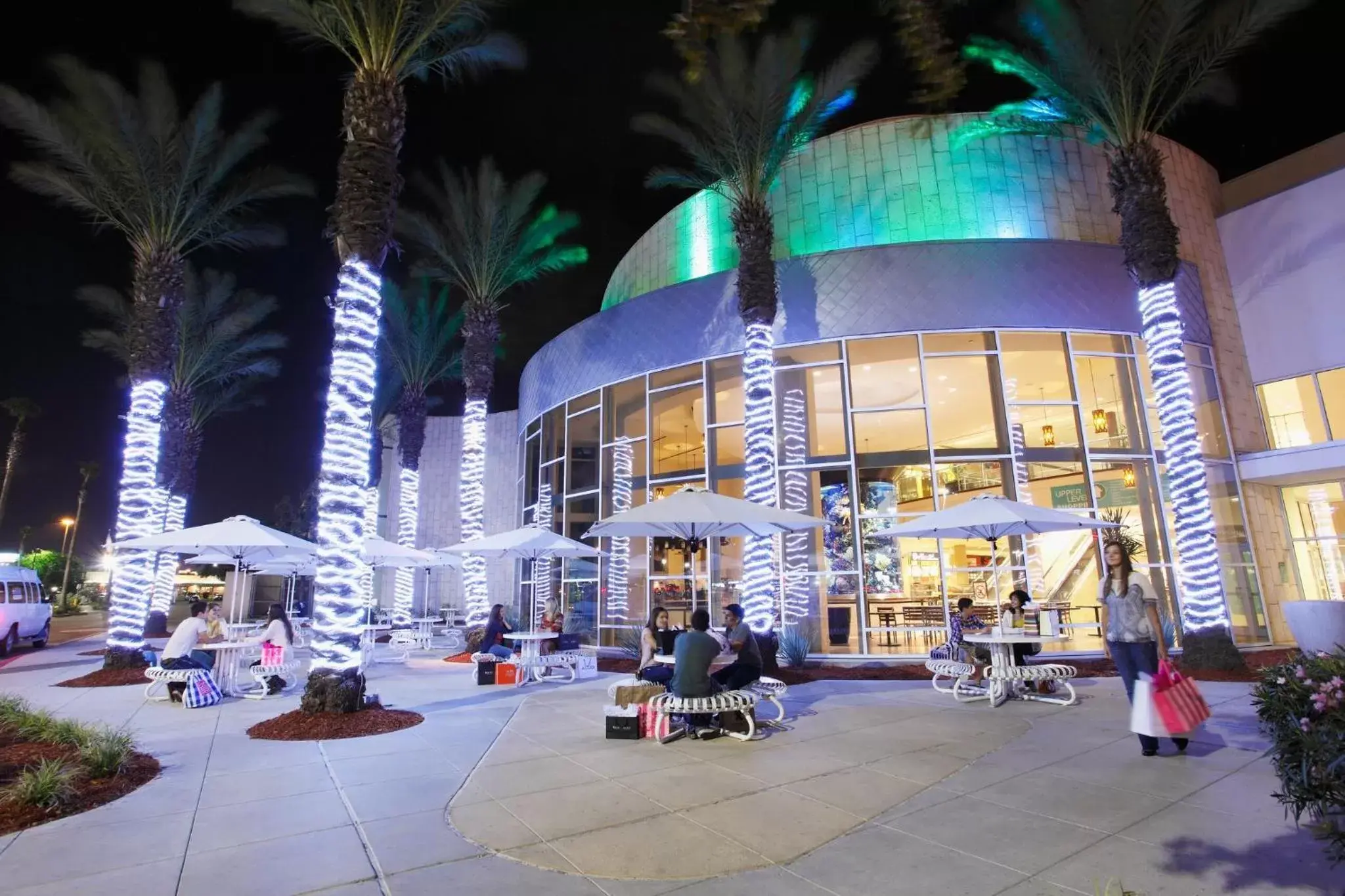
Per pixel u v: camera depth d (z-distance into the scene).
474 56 12.13
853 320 16.02
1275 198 17.50
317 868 4.34
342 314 10.06
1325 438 16.25
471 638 17.59
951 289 15.80
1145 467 15.60
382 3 10.57
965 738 7.71
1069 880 4.06
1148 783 5.85
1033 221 17.27
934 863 4.34
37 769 6.23
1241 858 4.29
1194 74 13.33
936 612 15.30
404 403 25.06
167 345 15.35
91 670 15.59
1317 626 9.72
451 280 21.02
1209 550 12.55
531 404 23.41
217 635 13.31
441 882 4.13
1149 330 13.49
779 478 15.96
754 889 4.01
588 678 13.53
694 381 17.55
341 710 8.88
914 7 2.12
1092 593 15.21
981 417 15.51
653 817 5.25
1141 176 13.52
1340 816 3.69
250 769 6.74
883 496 15.47
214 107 15.22
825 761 6.83
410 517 24.44
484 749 7.50
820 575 15.41
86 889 4.04
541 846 4.68
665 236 21.14
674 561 17.72
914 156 17.78
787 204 18.50
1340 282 16.20
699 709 7.63
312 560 16.80
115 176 15.14
